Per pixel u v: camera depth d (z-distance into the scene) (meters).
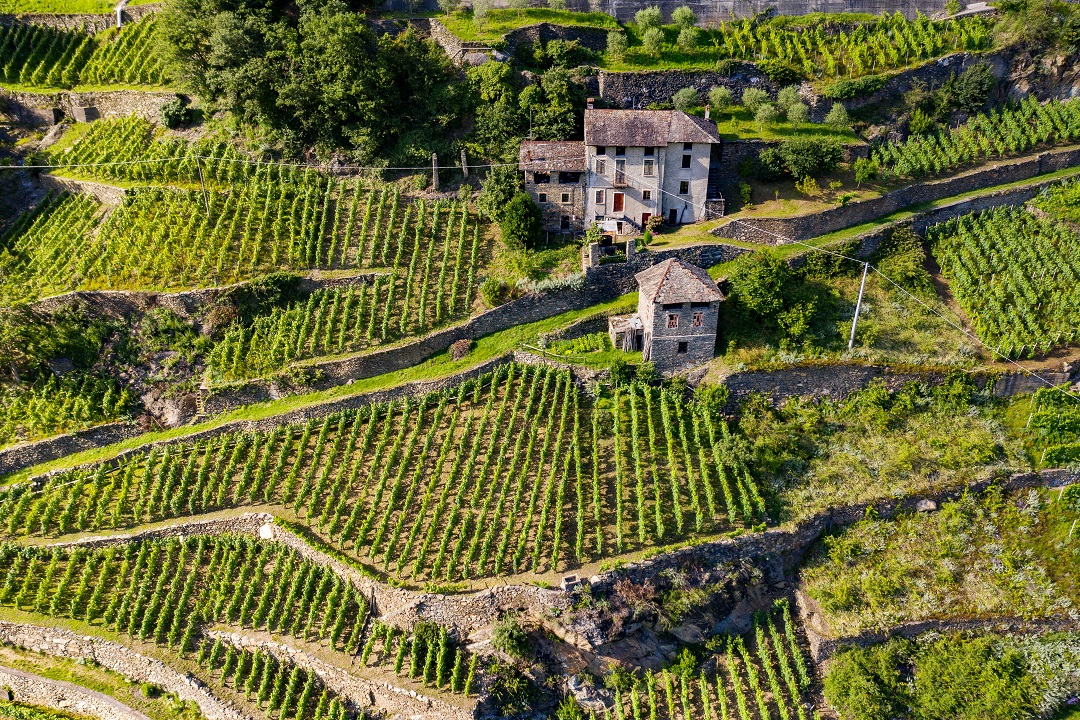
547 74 71.81
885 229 67.06
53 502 53.53
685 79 75.25
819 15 80.81
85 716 48.69
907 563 53.22
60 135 77.88
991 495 55.91
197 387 59.22
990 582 52.75
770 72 75.50
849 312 62.84
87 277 63.06
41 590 50.31
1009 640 51.09
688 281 58.12
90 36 84.88
